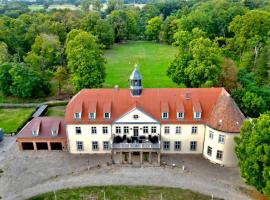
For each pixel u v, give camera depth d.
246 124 49.25
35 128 63.78
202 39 81.69
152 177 55.75
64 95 95.38
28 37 122.00
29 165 59.66
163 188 53.00
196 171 57.19
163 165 58.97
